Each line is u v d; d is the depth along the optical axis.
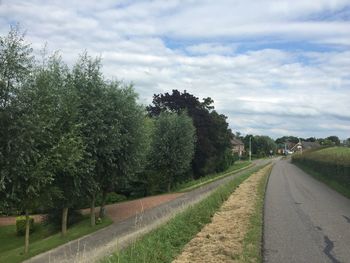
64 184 19.61
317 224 14.15
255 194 23.83
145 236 11.76
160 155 39.12
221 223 13.78
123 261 8.48
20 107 15.10
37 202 17.58
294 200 21.52
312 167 51.62
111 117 21.64
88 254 13.78
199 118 51.69
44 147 16.52
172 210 21.81
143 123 24.14
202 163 52.03
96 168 21.62
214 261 8.94
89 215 25.28
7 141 14.75
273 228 13.30
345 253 10.12
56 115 16.98
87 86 21.02
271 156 160.25
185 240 11.09
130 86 23.11
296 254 9.96
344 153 42.19
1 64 14.80
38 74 16.44
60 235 19.95
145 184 38.41
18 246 20.95
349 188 26.58
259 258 9.41
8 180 14.98
